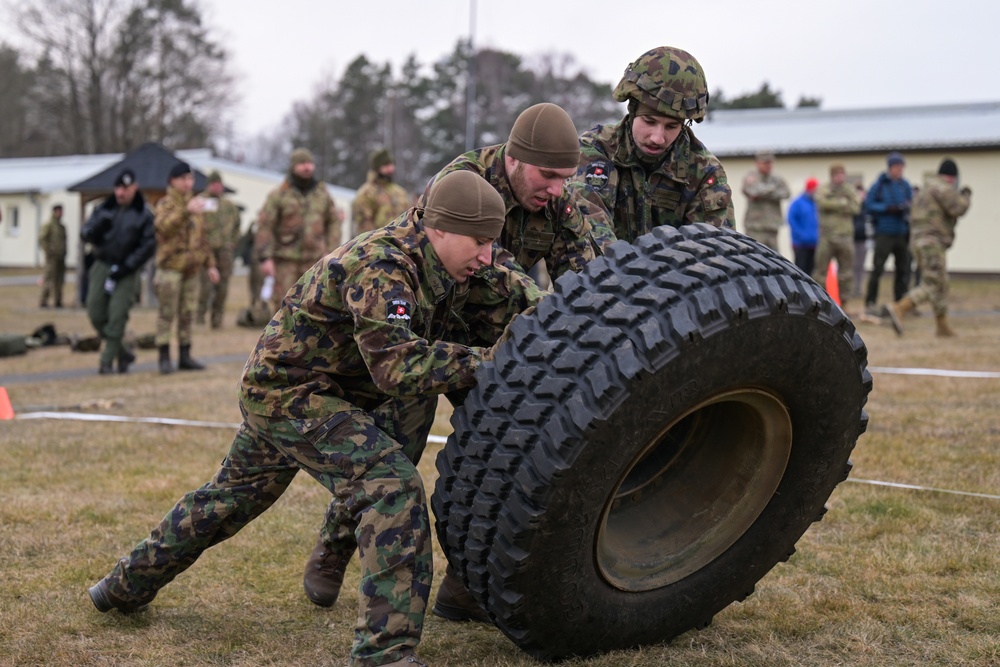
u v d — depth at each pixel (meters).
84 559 3.92
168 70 51.47
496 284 2.96
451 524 2.66
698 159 3.57
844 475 3.09
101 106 51.06
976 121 28.02
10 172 40.81
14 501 4.74
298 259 10.48
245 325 14.77
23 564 3.89
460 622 3.36
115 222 9.59
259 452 3.01
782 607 3.35
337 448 2.74
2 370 10.14
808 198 14.89
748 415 2.87
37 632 3.21
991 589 3.47
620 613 2.80
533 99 62.34
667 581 2.90
